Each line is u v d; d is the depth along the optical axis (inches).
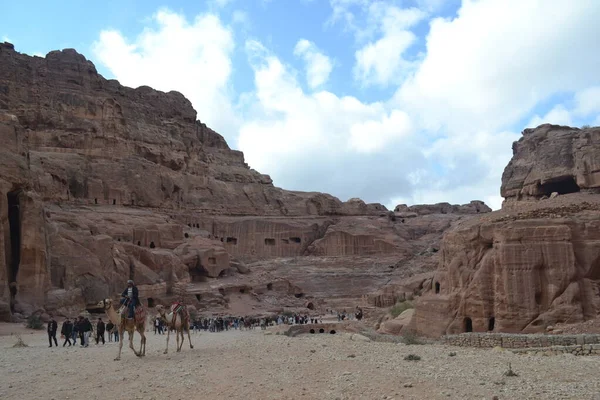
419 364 802.2
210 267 3752.5
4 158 2193.7
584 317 1255.5
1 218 2101.4
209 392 598.2
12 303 2114.9
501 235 1354.6
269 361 840.3
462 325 1411.2
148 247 3639.3
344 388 609.0
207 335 1750.7
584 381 644.1
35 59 4399.6
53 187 3654.0
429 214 6259.8
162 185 4552.2
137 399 566.9
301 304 3747.5
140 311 911.0
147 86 5388.8
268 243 5049.2
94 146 4175.7
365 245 4958.2
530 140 3016.7
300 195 5782.5
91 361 868.6
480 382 637.3
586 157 2596.0
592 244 1310.3
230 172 5689.0
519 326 1289.4
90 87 4532.5
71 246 2610.7
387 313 2224.4
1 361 898.1
